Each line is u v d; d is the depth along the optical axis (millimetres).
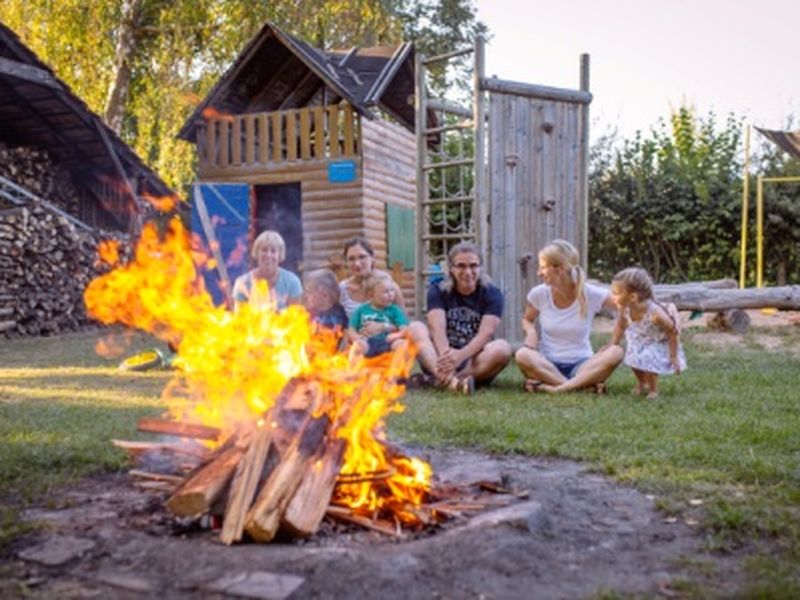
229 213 14297
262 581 2318
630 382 7219
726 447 4230
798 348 9867
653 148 18422
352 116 13883
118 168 16172
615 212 18203
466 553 2545
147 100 19906
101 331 14469
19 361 9453
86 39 19438
